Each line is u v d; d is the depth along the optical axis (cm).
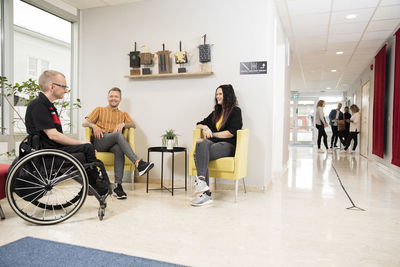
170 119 369
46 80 225
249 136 334
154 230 206
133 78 384
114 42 392
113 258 158
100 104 401
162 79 371
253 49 332
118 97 340
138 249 173
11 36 328
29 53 361
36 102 219
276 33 412
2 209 244
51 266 147
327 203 284
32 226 211
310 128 1317
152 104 376
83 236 193
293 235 199
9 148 327
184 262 157
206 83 352
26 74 358
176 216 239
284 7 403
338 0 380
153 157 376
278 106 491
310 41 565
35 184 212
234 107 301
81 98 411
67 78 416
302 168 529
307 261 161
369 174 464
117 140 299
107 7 395
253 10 331
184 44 360
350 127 880
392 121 500
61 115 405
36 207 257
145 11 377
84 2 384
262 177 331
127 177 384
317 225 220
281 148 484
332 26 479
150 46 375
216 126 313
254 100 332
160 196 307
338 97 1423
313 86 1180
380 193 330
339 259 164
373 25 474
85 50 407
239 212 252
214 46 346
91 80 405
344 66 788
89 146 228
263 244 184
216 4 345
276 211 255
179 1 361
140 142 382
